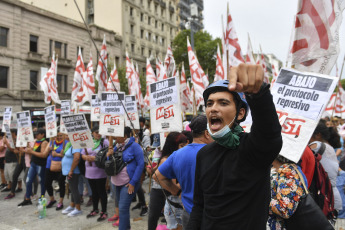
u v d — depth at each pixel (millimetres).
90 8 34906
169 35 45406
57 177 5914
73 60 26781
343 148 5074
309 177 2316
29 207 5871
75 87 10289
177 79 4188
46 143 6090
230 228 1243
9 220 5102
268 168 1258
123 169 3994
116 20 34719
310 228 1722
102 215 5027
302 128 2115
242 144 1233
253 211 1227
